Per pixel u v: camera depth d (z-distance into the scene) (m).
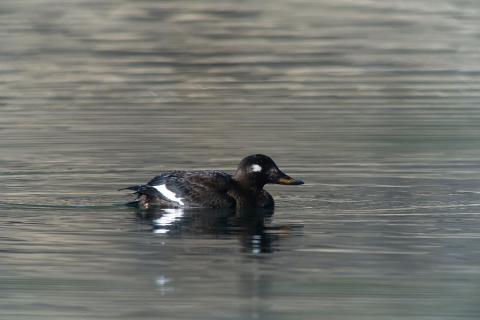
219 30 33.75
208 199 15.76
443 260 13.04
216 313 11.22
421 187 16.72
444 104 23.59
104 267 12.86
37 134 20.66
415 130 20.98
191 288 12.04
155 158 18.75
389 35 32.66
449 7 37.16
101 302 11.62
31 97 24.77
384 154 18.97
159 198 15.80
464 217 14.98
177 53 30.09
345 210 15.50
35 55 29.88
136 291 11.96
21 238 14.05
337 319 10.99
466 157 18.73
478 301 11.61
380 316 11.09
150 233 14.37
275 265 12.88
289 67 28.09
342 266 12.85
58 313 11.28
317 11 37.09
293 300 11.59
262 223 14.90
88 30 33.66
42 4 38.34
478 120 21.86
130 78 26.92
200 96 24.78
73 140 20.16
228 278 12.40
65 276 12.50
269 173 15.97
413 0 38.56
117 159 18.67
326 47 30.91
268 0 39.38
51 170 17.80
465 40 31.80
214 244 13.85
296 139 20.17
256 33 33.22
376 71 27.64
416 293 11.81
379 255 13.26
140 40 32.09
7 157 18.75
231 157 18.78
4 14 36.28
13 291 12.01
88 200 16.03
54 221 14.93
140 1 39.28
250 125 21.48
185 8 37.84
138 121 21.98
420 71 27.62
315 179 17.30
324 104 23.62
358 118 22.12
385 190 16.56
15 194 16.31
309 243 13.82
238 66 28.30
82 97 24.72
